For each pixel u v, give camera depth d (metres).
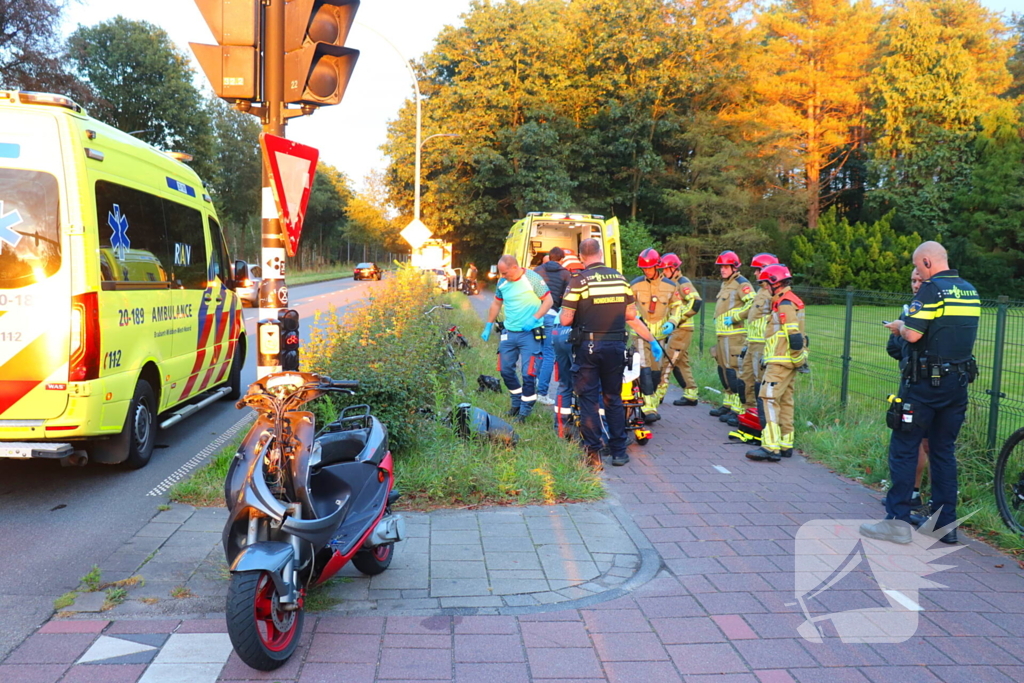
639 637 3.81
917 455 5.29
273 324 5.41
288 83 5.24
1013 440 5.50
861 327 8.97
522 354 8.45
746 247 38.22
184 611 3.98
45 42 28.45
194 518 5.38
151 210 7.15
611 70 40.84
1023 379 6.23
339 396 6.22
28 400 5.68
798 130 39.66
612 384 7.05
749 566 4.73
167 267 7.46
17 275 5.64
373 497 4.36
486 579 4.47
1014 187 38.12
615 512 5.70
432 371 7.90
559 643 3.74
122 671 3.39
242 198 63.88
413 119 42.94
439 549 4.91
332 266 85.12
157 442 7.88
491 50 41.06
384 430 4.83
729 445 8.07
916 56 41.75
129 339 6.45
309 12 5.16
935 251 5.29
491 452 6.73
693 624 3.96
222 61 5.09
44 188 5.69
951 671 3.53
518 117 41.84
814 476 6.87
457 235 44.38
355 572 4.54
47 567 4.57
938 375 5.09
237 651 3.25
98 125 6.36
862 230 37.12
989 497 5.94
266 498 3.49
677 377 10.42
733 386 8.94
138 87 42.91
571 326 7.11
